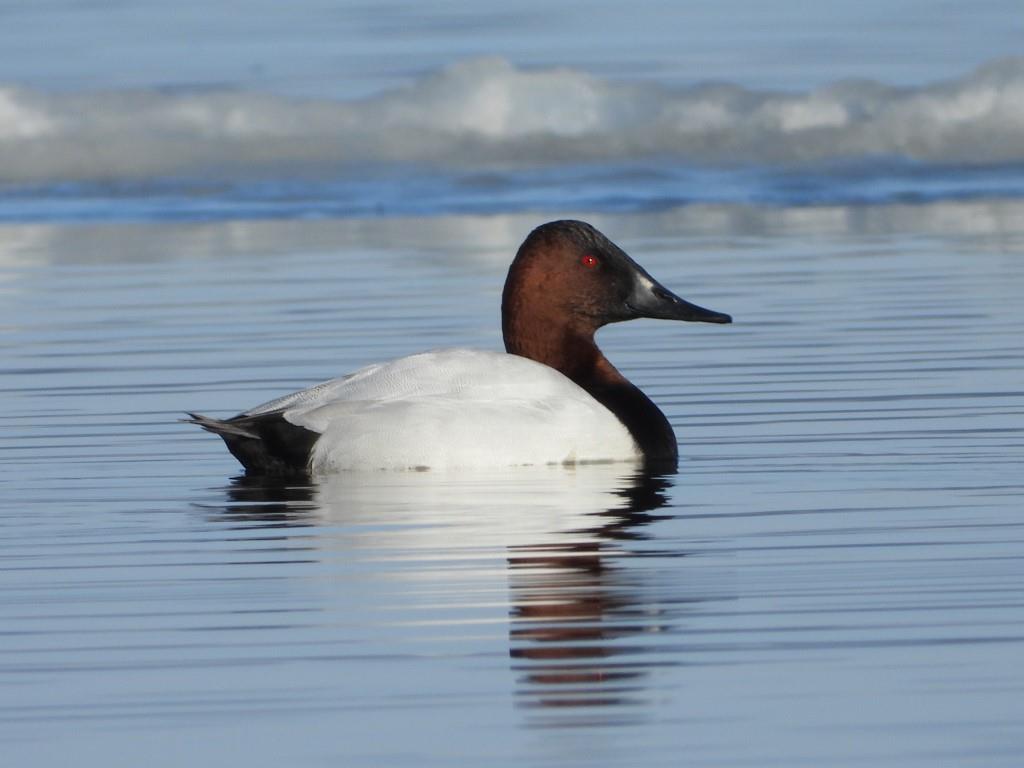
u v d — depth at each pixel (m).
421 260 21.81
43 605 9.87
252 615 9.58
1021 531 10.88
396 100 30.91
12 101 30.64
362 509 11.66
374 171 28.62
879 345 16.70
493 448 12.54
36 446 13.79
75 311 19.22
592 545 10.73
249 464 12.70
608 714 8.21
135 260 22.48
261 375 16.02
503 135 29.98
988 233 23.08
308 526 11.30
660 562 10.37
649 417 13.08
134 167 28.91
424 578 10.12
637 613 9.48
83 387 15.73
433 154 29.36
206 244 23.64
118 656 9.04
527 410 12.65
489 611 9.54
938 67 32.97
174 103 30.94
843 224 24.20
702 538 10.87
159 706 8.41
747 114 30.22
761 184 27.58
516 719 8.17
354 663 8.85
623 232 23.83
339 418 12.56
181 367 16.42
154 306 19.38
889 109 29.95
